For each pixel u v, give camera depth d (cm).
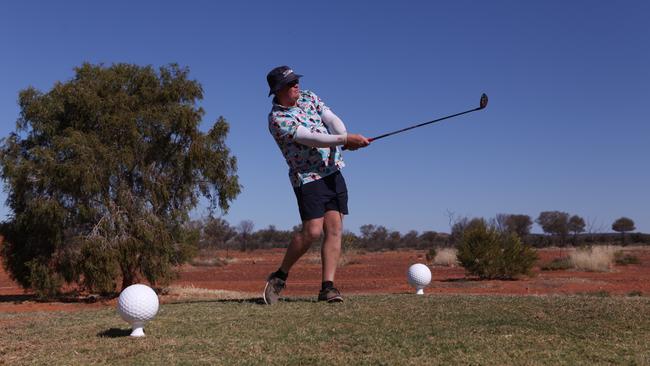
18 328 588
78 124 1675
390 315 555
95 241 1627
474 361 411
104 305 1556
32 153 1602
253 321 545
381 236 7350
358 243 6619
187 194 1784
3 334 551
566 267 2817
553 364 406
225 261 4084
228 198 1819
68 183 1585
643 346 450
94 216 1666
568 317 541
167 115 1722
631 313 557
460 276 2475
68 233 1652
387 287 2041
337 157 652
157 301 520
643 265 3066
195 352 446
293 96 625
